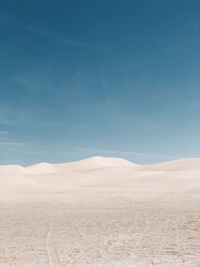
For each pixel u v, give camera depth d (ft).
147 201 103.81
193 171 204.64
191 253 44.80
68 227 66.08
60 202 108.68
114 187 161.48
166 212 82.07
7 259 43.68
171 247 48.37
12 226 68.64
